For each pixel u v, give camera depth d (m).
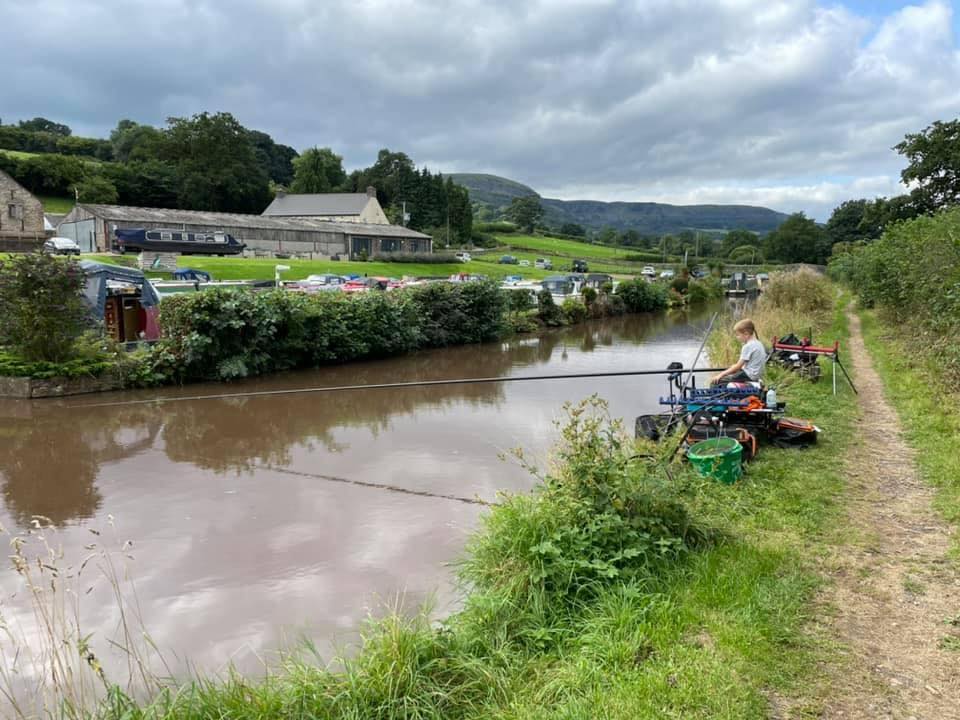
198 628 3.75
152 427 9.05
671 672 2.93
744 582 3.68
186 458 7.47
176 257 40.72
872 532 4.54
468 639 3.26
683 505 4.21
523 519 4.09
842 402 8.77
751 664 2.98
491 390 11.70
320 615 3.86
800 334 15.91
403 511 5.59
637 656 3.09
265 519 5.46
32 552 4.86
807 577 3.81
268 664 3.36
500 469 6.86
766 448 6.58
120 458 7.49
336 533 5.12
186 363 12.55
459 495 6.01
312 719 2.69
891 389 9.62
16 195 54.72
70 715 2.76
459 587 4.09
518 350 18.38
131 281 14.26
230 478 6.67
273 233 60.47
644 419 7.07
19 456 7.59
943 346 9.12
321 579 4.33
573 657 3.12
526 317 24.05
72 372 11.40
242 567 4.53
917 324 12.60
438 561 4.57
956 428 6.91
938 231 12.14
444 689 2.92
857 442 6.83
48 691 3.16
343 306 15.64
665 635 3.21
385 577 4.33
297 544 4.92
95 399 11.05
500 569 3.86
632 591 3.53
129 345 13.64
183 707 2.76
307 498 5.98
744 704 2.71
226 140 90.38
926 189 36.69
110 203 79.56
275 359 14.25
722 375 7.04
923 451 6.38
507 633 3.37
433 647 3.11
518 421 9.18
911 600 3.60
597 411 9.52
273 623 3.79
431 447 7.80
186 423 9.28
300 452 7.66
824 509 4.95
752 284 52.84
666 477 4.41
